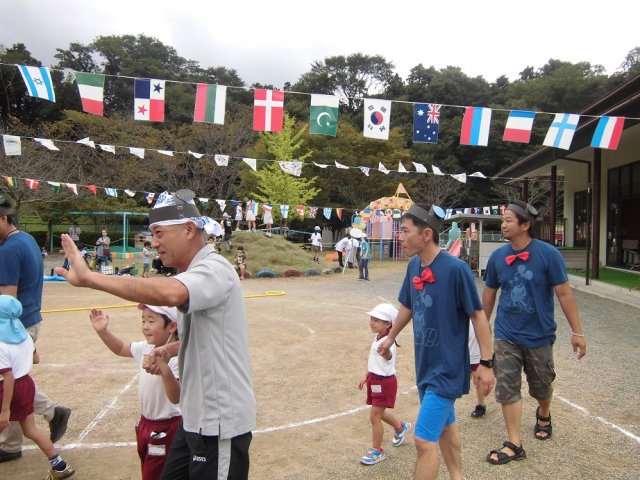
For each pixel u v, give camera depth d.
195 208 2.15
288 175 27.70
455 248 5.68
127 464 3.64
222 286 2.00
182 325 2.14
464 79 43.12
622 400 4.90
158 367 2.39
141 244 29.52
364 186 32.56
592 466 3.54
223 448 2.04
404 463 3.65
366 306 11.32
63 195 24.73
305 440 4.08
